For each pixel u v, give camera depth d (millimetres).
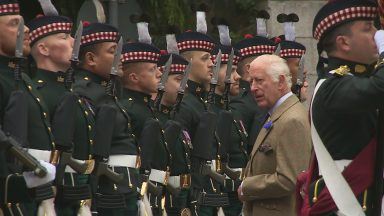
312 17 36188
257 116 26188
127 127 21344
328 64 13867
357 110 12828
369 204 13141
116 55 20766
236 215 25469
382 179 13117
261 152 19438
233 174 25219
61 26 19766
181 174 23469
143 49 22375
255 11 36469
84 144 19922
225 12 37094
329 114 13195
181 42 25000
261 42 27406
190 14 33688
